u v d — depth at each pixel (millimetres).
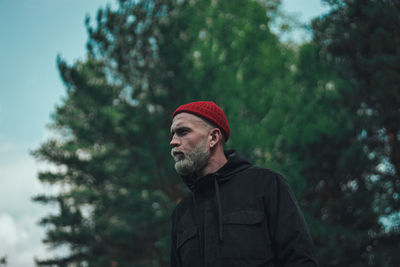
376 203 13703
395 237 12727
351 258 11633
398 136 14734
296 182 11789
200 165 1613
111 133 12914
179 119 1655
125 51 13609
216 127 1664
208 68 12547
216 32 14117
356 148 12109
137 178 13680
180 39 12922
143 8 14039
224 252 1388
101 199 16547
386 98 14102
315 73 14469
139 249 16156
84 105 13422
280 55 15047
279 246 1381
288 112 13320
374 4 14734
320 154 12047
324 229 11445
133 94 13375
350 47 15000
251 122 12938
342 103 14484
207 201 1548
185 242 1542
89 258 16531
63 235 16109
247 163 1616
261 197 1462
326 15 15820
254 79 13977
